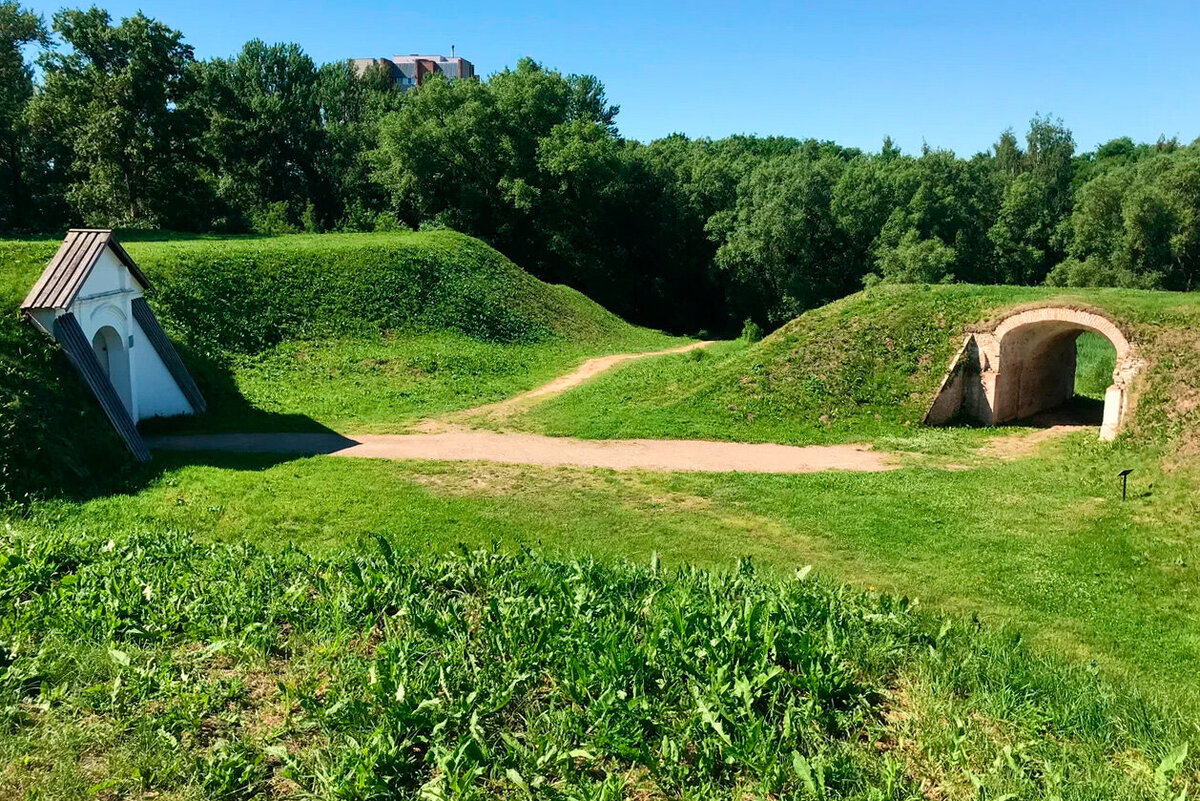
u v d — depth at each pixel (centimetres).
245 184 5844
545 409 2391
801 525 1451
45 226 4744
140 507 1376
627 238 6116
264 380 2502
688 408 2302
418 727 657
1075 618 1103
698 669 743
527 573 995
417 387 2617
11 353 1603
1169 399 1877
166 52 4606
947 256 4778
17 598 858
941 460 1933
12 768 588
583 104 6719
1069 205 6438
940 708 739
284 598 878
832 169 5497
